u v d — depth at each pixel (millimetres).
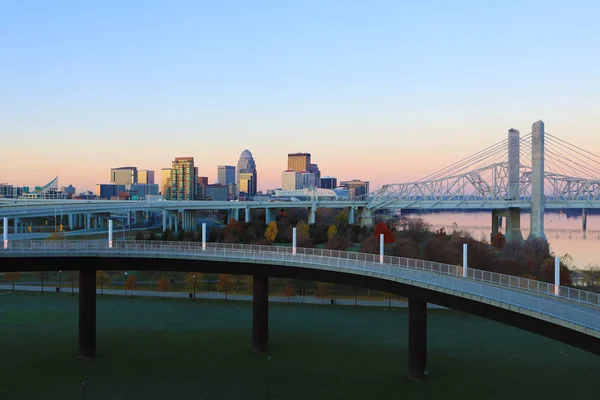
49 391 72125
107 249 90000
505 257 172625
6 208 182250
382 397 70750
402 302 130750
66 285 152500
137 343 94000
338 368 81562
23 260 86125
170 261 92125
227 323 109250
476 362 84312
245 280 149250
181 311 120562
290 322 110250
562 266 143000
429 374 79000
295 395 71375
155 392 72125
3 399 69375
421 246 195875
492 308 64500
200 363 83688
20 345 92250
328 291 142125
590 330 51969
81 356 86125
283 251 92375
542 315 56969
